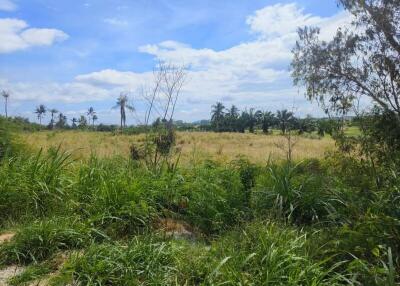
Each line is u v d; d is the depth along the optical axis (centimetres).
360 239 457
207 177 764
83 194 628
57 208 597
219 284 379
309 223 625
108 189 605
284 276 387
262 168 835
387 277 371
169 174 735
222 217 640
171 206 681
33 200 606
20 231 494
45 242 474
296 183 691
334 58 1188
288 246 443
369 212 510
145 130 903
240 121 7825
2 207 594
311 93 1230
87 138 1441
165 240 500
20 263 455
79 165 725
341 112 1179
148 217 597
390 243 443
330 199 635
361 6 1119
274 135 5347
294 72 1264
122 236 551
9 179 629
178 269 419
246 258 412
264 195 674
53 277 403
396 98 1112
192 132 5012
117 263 414
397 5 1113
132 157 841
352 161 996
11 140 968
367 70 1140
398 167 763
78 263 417
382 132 1083
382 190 597
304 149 2336
